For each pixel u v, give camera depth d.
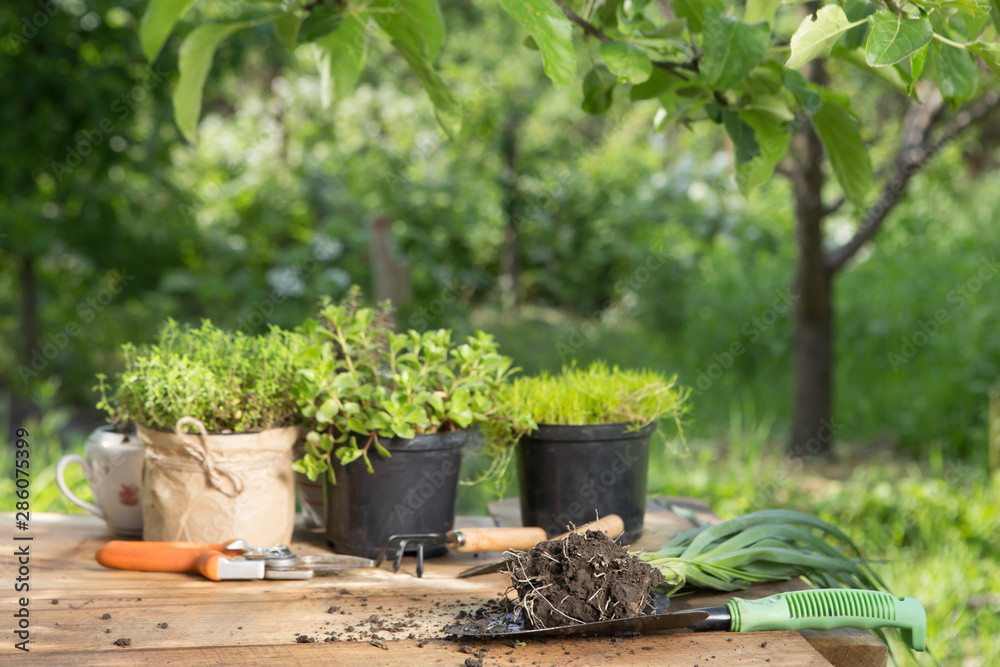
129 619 1.01
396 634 0.98
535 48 1.22
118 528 1.35
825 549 1.22
